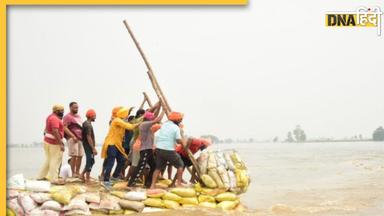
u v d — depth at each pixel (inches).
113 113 464.4
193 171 461.4
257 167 1148.5
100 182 450.3
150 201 405.7
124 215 387.2
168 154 432.5
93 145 448.8
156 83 487.8
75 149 461.7
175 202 413.4
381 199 493.0
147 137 438.6
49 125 441.7
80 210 386.6
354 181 689.6
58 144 441.1
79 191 407.8
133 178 438.9
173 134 435.5
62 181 433.4
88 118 450.0
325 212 415.5
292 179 772.6
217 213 393.7
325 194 544.4
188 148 454.0
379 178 721.0
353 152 2064.5
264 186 666.8
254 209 435.8
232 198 426.3
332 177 775.1
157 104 482.6
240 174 446.0
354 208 434.6
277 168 1074.1
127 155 481.1
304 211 420.2
